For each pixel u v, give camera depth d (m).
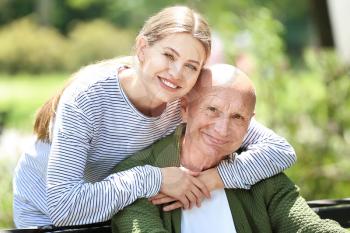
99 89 3.04
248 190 3.17
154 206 3.01
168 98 3.01
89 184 2.94
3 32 28.61
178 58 2.95
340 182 6.15
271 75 6.91
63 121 2.97
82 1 20.78
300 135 6.40
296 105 6.62
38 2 35.06
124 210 2.98
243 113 3.02
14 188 3.36
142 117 3.10
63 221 2.93
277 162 3.15
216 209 3.08
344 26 9.41
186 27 2.95
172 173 3.01
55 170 2.93
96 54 26.31
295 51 34.78
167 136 3.23
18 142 5.91
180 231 3.04
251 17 8.49
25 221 3.27
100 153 3.12
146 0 22.70
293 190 3.19
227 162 3.12
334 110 6.55
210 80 3.06
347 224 3.40
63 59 26.52
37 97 19.91
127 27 30.73
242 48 7.94
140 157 3.15
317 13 9.39
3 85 23.09
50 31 28.17
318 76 6.79
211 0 9.95
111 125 3.08
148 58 2.99
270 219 3.17
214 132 3.02
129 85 3.08
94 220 2.94
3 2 35.81
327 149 6.30
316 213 3.36
